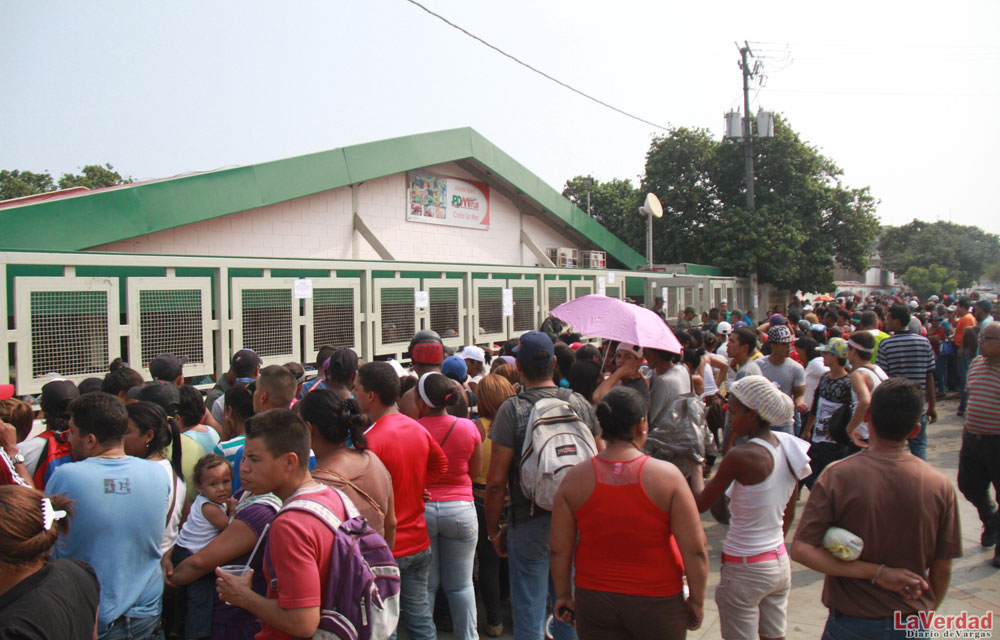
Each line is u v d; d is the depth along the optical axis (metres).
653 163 24.53
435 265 9.30
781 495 3.42
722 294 20.55
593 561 3.01
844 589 2.88
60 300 5.52
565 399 3.90
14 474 3.38
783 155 22.98
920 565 2.76
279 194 9.57
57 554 2.91
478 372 6.70
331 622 2.29
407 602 3.76
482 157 13.34
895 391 2.81
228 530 2.91
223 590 2.39
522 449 3.81
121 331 5.92
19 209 6.52
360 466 3.12
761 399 3.35
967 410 5.70
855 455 2.95
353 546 2.39
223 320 6.74
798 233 22.16
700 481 4.63
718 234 22.53
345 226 11.18
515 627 3.79
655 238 24.55
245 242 9.67
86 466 2.98
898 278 67.94
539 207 15.48
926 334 13.84
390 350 8.56
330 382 4.41
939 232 72.38
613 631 3.01
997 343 5.42
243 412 4.39
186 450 4.03
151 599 3.06
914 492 2.75
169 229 8.64
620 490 2.92
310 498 2.43
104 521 2.91
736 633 3.44
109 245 7.96
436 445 3.96
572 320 5.12
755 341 6.77
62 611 2.14
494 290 10.43
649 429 4.86
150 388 4.13
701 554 2.88
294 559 2.27
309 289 7.48
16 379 5.26
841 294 48.09
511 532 3.84
